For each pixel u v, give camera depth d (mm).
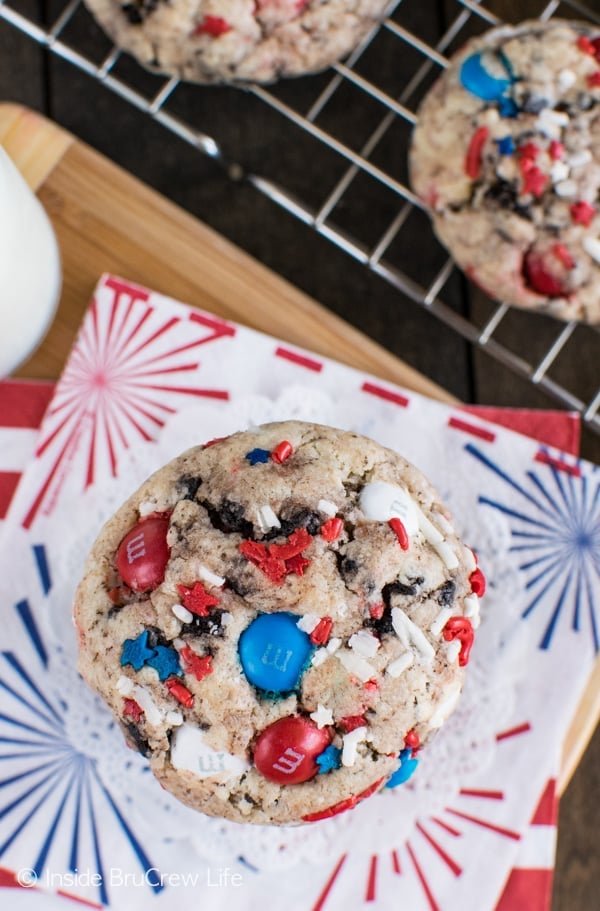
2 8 367
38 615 341
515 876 339
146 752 301
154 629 299
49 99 388
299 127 390
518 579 344
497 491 347
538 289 351
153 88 389
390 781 308
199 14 348
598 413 379
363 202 390
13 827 334
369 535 299
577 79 345
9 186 313
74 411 346
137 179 372
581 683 341
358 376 350
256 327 356
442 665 301
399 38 389
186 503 302
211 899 333
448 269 366
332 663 295
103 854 334
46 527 343
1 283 320
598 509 346
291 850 335
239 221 389
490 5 388
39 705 338
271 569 293
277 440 308
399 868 336
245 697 295
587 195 342
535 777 337
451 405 352
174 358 349
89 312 349
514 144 343
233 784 300
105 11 356
